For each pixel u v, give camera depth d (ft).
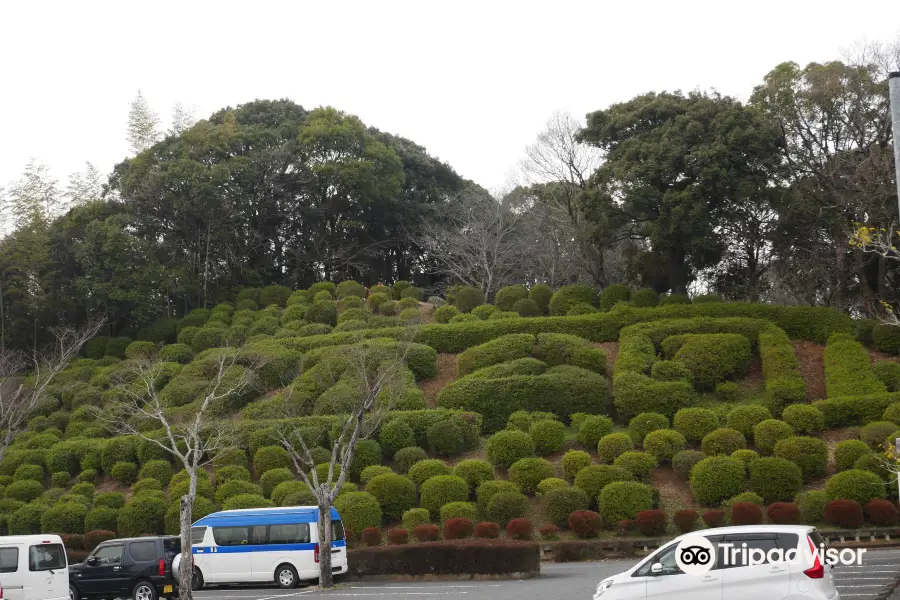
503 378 124.36
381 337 144.25
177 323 170.91
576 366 128.77
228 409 131.95
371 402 90.68
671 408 116.88
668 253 150.00
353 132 208.54
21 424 145.07
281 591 78.54
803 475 100.89
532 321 142.41
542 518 101.09
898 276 153.17
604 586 50.21
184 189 181.27
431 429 116.98
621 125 154.71
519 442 110.11
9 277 177.78
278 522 82.99
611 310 143.95
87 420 138.72
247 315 170.60
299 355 142.20
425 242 208.33
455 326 144.77
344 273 216.95
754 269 164.45
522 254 194.49
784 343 127.54
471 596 65.57
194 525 84.79
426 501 102.37
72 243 181.06
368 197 205.46
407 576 82.84
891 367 119.44
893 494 94.99
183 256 190.80
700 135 142.31
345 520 99.50
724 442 104.78
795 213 146.61
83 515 109.29
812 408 109.91
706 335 128.98
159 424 128.06
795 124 153.99
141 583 75.41
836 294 153.28
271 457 114.62
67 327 168.76
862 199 139.13
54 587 64.80
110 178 204.54
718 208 143.43
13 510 113.50
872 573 67.62
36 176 186.70
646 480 104.83
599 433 112.37
